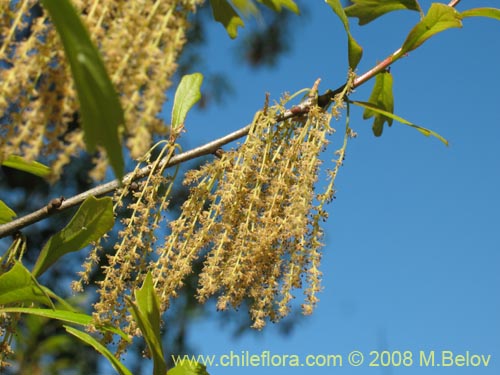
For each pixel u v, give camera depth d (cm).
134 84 16
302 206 24
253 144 26
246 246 26
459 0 32
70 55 15
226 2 24
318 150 25
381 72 31
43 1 15
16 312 26
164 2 17
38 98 16
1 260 27
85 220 26
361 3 32
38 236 81
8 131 16
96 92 15
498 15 30
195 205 27
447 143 29
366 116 35
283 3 23
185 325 81
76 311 27
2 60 17
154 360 25
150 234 26
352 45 29
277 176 27
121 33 17
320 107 28
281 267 26
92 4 17
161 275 26
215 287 26
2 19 17
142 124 16
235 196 26
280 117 27
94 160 16
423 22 30
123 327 27
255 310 26
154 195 27
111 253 73
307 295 25
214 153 28
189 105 29
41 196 81
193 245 26
